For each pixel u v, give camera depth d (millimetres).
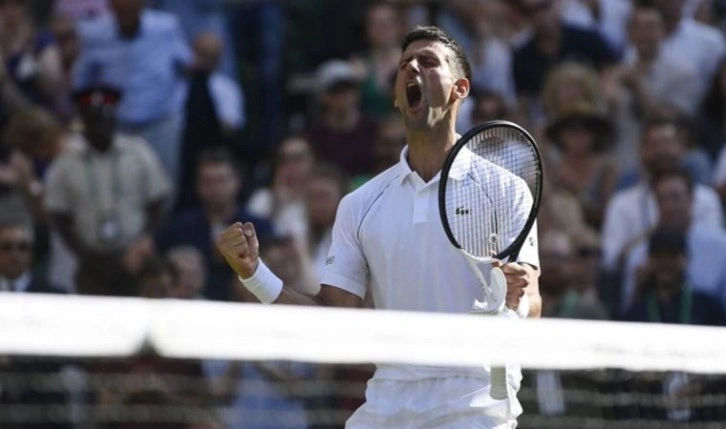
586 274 36281
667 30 45875
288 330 16156
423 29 19719
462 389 18891
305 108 49688
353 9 51000
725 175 42406
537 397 31219
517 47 45500
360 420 19516
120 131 44344
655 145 39656
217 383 31750
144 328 15180
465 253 18734
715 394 30125
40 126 42438
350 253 19969
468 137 18875
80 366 30906
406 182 19719
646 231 38719
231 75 49188
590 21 47594
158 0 49000
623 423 30594
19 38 45969
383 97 45812
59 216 40031
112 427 31000
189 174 44625
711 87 46000
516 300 18734
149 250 38594
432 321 17172
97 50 45281
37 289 36719
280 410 31844
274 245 36344
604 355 18672
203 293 38094
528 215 19500
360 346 16625
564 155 41969
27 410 30047
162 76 45125
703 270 37250
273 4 50156
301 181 41000
